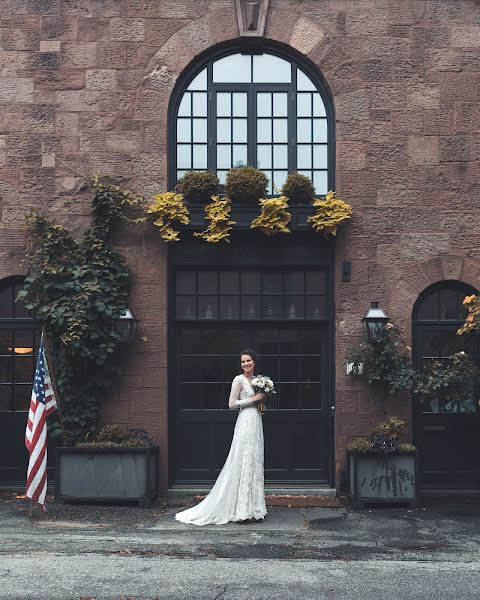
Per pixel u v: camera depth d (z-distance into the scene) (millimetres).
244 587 6246
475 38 10672
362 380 10422
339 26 10680
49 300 10250
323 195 10758
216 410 10719
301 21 10680
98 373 10336
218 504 8594
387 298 10492
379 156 10586
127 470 9609
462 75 10648
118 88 10602
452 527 8516
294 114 10781
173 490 10344
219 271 10805
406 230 10531
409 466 9625
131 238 10516
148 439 10086
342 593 6109
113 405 10383
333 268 10602
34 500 9867
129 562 6961
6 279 10617
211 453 10680
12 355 10688
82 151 10570
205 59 10805
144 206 10508
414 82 10633
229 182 10430
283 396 10734
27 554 7203
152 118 10594
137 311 10461
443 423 10617
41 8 10625
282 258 10656
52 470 10477
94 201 10375
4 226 10500
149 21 10656
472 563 7039
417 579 6504
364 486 9586
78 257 10383
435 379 10000
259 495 8734
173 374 10672
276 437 10680
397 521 8820
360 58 10648
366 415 10383
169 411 10570
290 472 10633
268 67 10789
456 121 10609
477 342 10648
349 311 10492
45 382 9227
